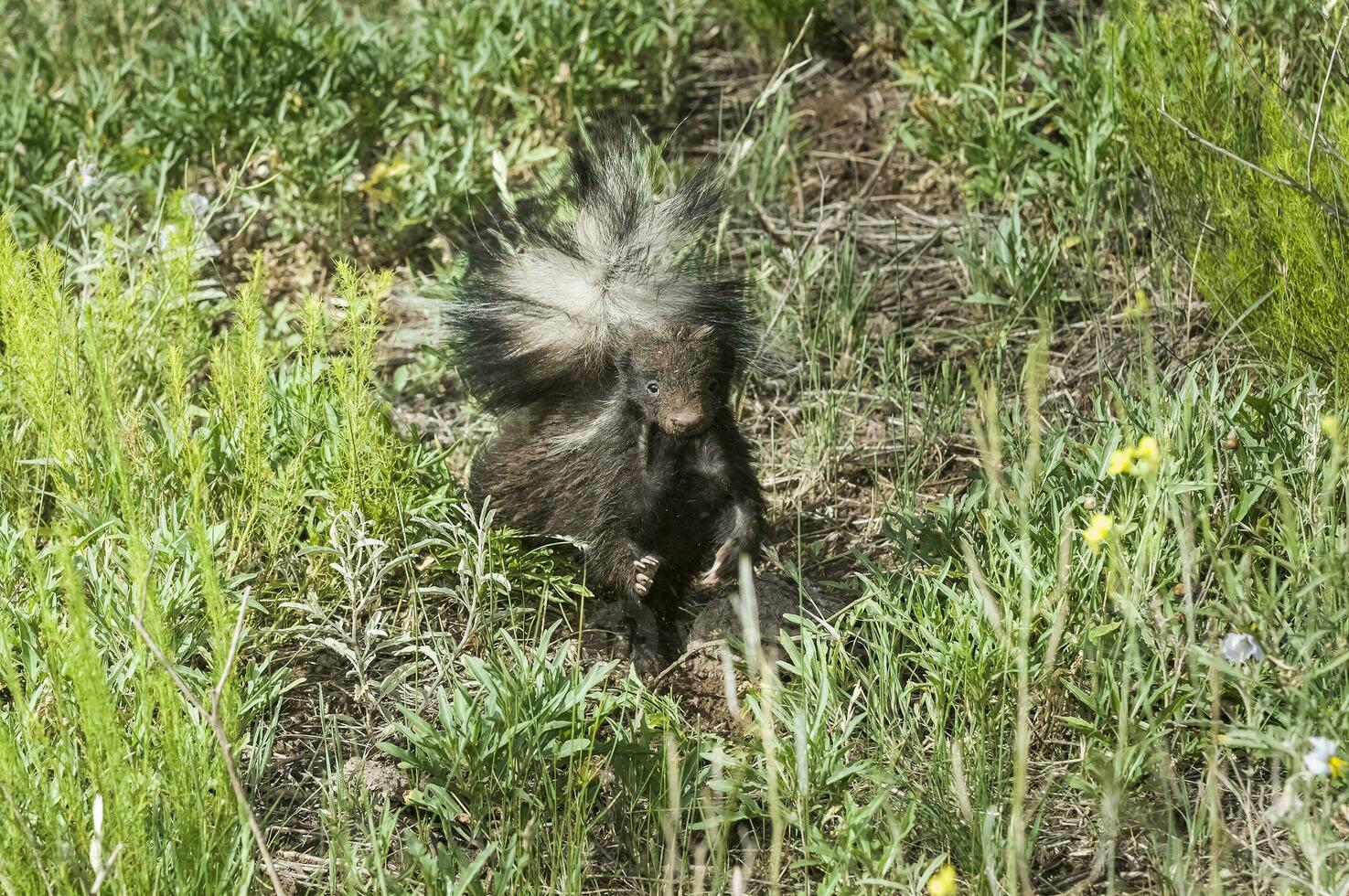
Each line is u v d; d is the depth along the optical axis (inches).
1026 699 267.1
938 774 296.4
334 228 543.8
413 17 642.8
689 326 375.6
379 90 578.9
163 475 368.8
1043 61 571.8
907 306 518.6
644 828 298.0
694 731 330.0
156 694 265.4
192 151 560.7
